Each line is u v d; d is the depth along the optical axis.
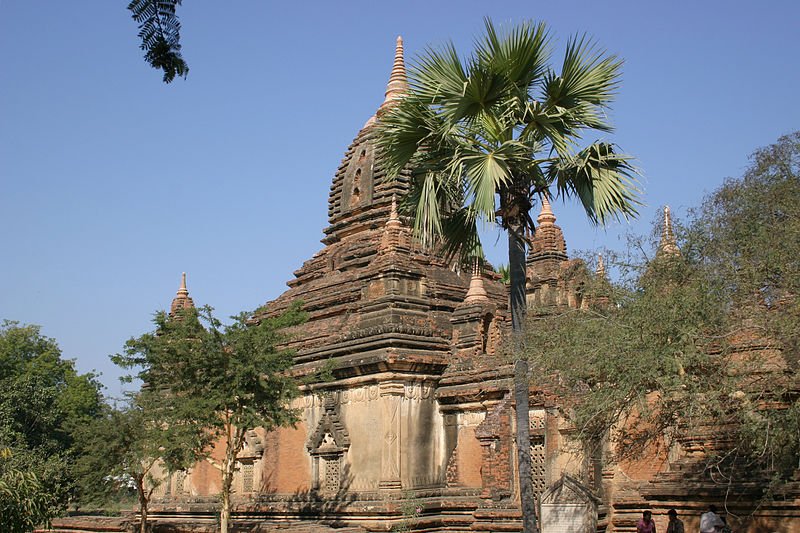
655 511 21.66
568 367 18.50
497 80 19.27
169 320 30.17
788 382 17.17
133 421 33.25
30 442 56.50
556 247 34.19
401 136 20.09
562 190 20.31
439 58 19.47
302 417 34.38
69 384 69.25
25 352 69.19
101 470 33.38
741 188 19.16
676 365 17.44
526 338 19.23
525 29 18.98
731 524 20.17
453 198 20.48
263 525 30.28
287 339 31.44
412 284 33.88
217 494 38.84
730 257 18.33
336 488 32.34
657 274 18.75
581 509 24.64
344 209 40.78
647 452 24.75
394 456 30.59
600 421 19.53
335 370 32.69
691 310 17.56
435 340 32.59
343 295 35.72
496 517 27.38
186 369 29.19
